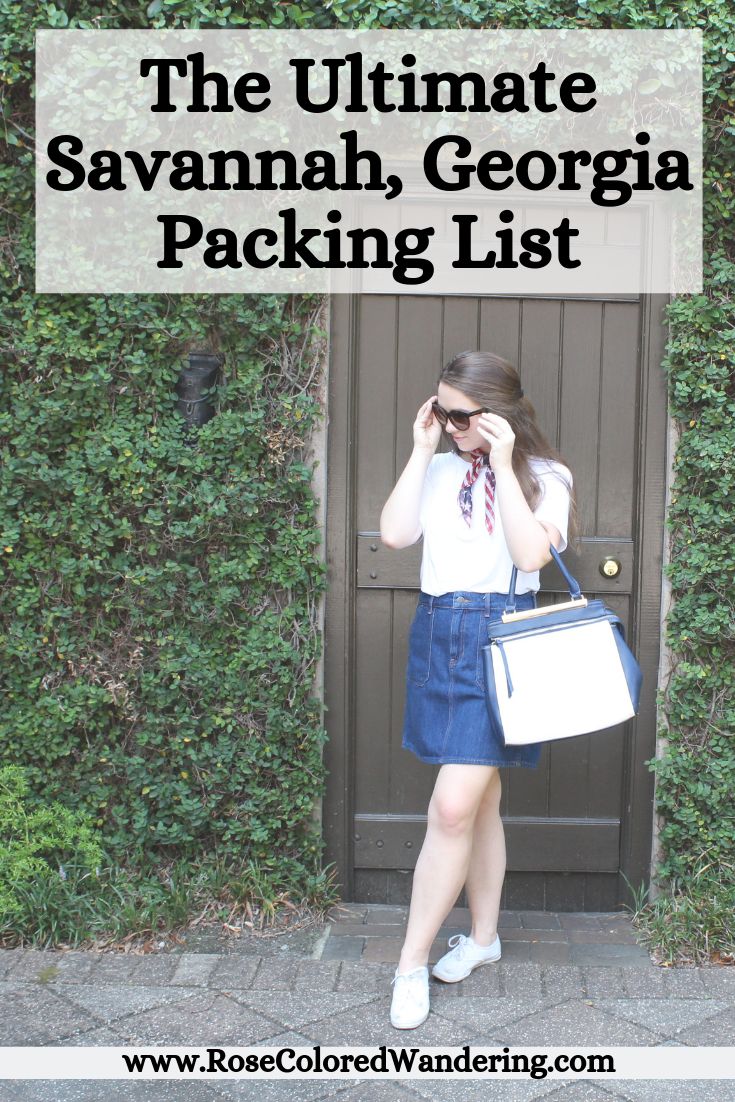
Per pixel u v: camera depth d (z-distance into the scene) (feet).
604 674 8.54
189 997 9.35
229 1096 7.97
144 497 10.83
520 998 9.41
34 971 9.76
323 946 10.43
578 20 10.51
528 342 11.34
